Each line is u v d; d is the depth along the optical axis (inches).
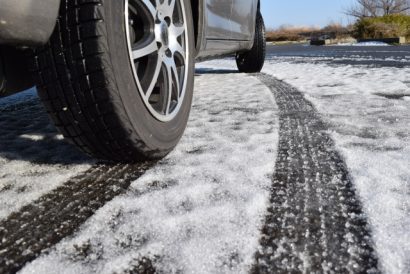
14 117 66.4
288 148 42.2
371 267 21.4
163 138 39.3
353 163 36.6
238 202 29.3
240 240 24.2
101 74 32.1
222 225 26.1
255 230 25.4
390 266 21.3
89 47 31.9
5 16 27.0
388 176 33.1
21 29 28.1
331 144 42.9
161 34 40.3
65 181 35.1
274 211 28.0
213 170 36.1
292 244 23.8
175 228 25.9
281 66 149.9
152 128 37.5
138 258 22.8
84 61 32.0
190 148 43.5
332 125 51.5
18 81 33.9
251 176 34.4
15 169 38.7
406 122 51.5
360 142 43.3
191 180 33.9
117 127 33.9
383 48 281.1
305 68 136.5
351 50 269.0
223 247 23.5
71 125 34.5
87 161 40.3
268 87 90.5
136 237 25.1
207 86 98.2
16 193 32.9
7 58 32.3
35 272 22.0
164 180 34.2
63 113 33.9
